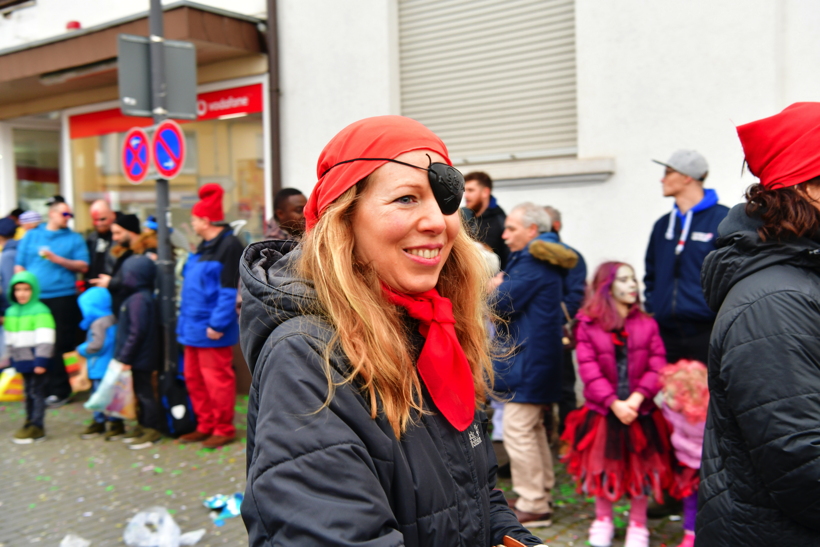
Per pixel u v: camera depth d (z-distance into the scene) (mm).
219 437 5402
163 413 5613
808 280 1490
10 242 7371
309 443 988
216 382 5328
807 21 4660
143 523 3805
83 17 9156
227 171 7988
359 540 942
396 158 1148
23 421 6391
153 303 5527
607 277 3404
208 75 7973
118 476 4762
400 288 1188
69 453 5336
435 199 1168
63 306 7059
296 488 963
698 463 3221
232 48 7203
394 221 1143
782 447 1392
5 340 5750
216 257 5238
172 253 5586
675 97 5203
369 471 1009
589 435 3371
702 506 1621
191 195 8336
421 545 1077
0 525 3953
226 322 5180
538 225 3891
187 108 5500
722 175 5031
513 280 3699
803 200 1508
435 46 6656
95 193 9750
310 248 1186
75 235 7211
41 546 3656
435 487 1104
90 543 3682
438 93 6668
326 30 7113
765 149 1610
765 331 1450
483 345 1452
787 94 4773
